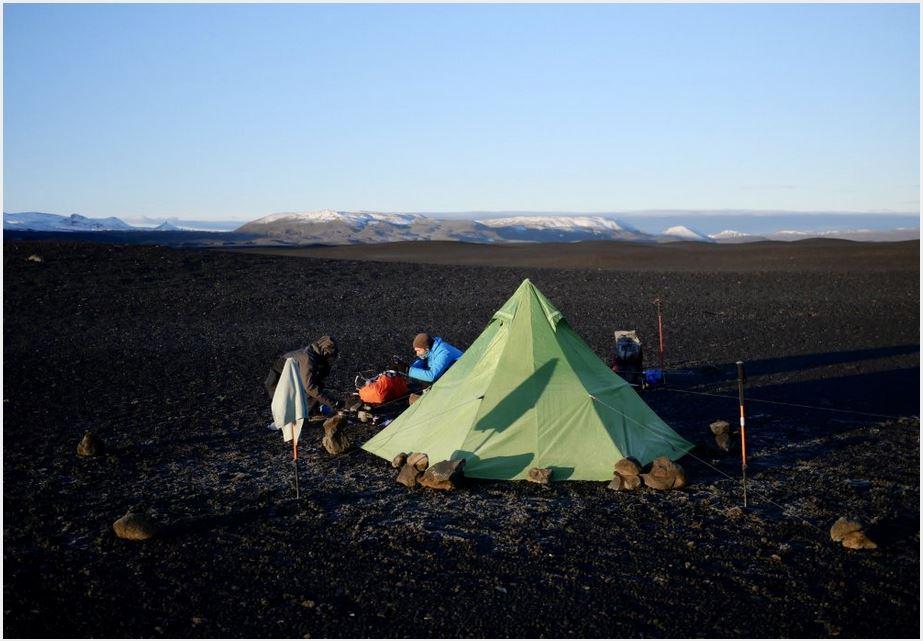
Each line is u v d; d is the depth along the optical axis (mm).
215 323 21734
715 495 8055
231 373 15180
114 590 6082
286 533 7184
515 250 83500
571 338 9586
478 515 7562
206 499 8094
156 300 24969
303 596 5957
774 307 25281
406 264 36406
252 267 32156
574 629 5438
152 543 6992
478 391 9094
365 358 16859
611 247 80938
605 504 7820
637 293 28797
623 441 8844
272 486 8484
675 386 13938
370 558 6633
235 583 6188
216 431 10820
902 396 12984
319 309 24438
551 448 8695
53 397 12984
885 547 6754
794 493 8109
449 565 6477
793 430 10703
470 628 5469
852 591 5941
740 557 6574
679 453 9219
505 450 8695
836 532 6879
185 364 16078
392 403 11547
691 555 6625
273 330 20734
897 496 8023
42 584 6180
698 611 5664
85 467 9203
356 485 8477
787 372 15227
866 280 32344
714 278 33188
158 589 6098
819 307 25297
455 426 9000
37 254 30625
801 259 47438
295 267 32875
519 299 9523
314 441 10250
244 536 7121
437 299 26953
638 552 6699
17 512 7734
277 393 8047
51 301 23891
